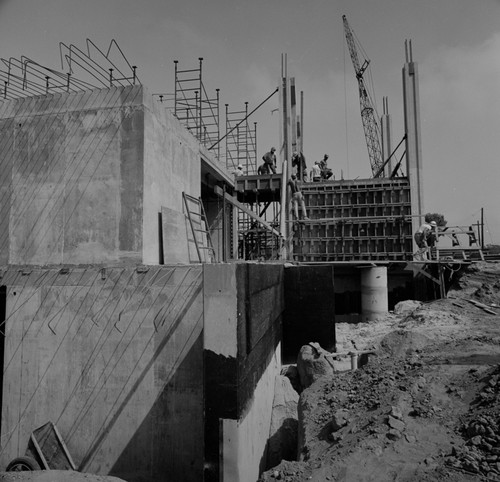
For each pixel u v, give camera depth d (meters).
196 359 8.84
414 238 19.19
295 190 20.95
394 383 7.25
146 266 9.33
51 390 9.40
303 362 11.54
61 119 10.48
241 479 7.22
